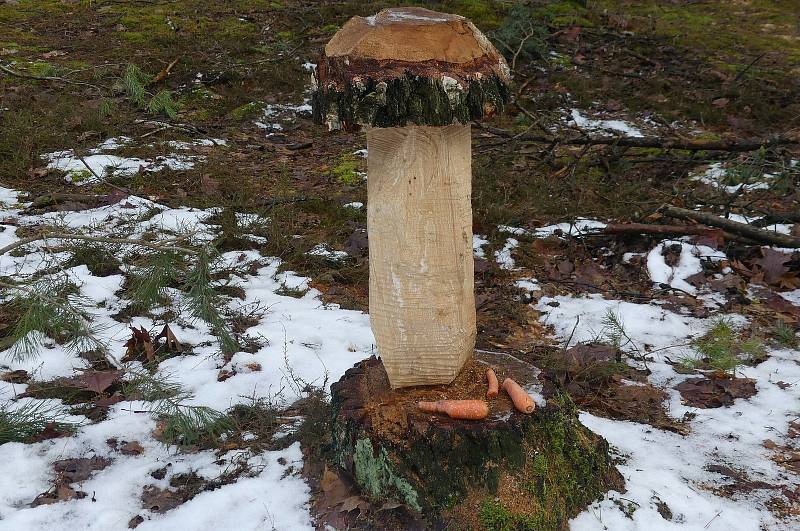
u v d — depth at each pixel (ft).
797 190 19.99
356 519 8.92
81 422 11.18
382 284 8.80
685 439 11.21
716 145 21.47
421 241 8.50
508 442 8.54
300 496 9.61
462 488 8.50
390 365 9.10
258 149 24.90
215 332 13.61
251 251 17.61
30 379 12.23
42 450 10.50
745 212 19.54
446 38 7.82
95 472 10.17
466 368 9.61
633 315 14.99
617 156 22.40
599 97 30.30
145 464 10.35
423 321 8.81
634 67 33.47
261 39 34.60
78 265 16.08
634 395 12.40
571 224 18.33
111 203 19.33
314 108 8.18
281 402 11.78
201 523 9.14
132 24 35.76
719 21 41.19
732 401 12.22
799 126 26.94
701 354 13.57
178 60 30.83
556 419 9.11
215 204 19.48
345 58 7.71
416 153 8.21
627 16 40.47
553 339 14.39
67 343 13.23
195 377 12.39
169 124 25.73
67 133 23.45
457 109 7.68
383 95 7.53
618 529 9.05
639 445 10.97
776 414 11.82
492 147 23.70
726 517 9.39
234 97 28.73
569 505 9.16
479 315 15.21
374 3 38.81
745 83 30.60
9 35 32.94
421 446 8.51
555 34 35.91
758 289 16.22
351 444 9.05
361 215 19.61
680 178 21.63
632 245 18.06
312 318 14.56
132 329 13.07
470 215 8.88
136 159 22.54
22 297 12.38
